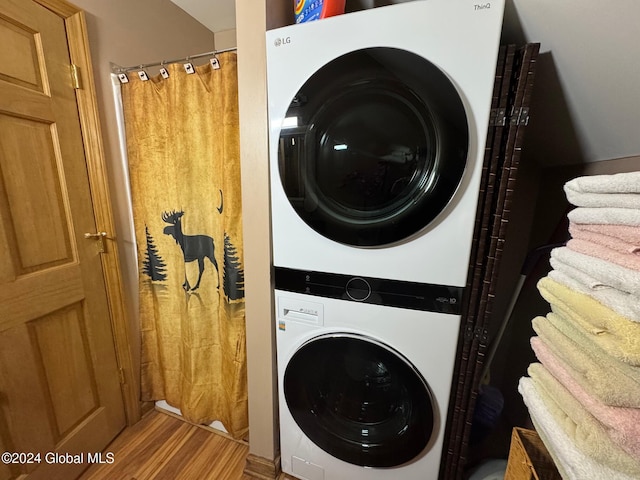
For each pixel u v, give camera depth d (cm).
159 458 129
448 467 98
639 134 81
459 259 79
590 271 49
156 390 154
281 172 89
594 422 44
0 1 89
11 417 96
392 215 78
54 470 109
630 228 46
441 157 71
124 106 129
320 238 90
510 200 78
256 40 90
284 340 102
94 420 126
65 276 112
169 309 141
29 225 100
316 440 103
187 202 125
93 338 125
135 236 140
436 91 70
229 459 128
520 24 80
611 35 64
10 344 95
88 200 121
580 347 50
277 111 88
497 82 73
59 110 108
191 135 120
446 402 87
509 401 144
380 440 96
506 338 154
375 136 78
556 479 61
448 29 69
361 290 89
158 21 151
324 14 85
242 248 115
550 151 123
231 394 126
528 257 106
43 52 102
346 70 76
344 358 99
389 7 72
